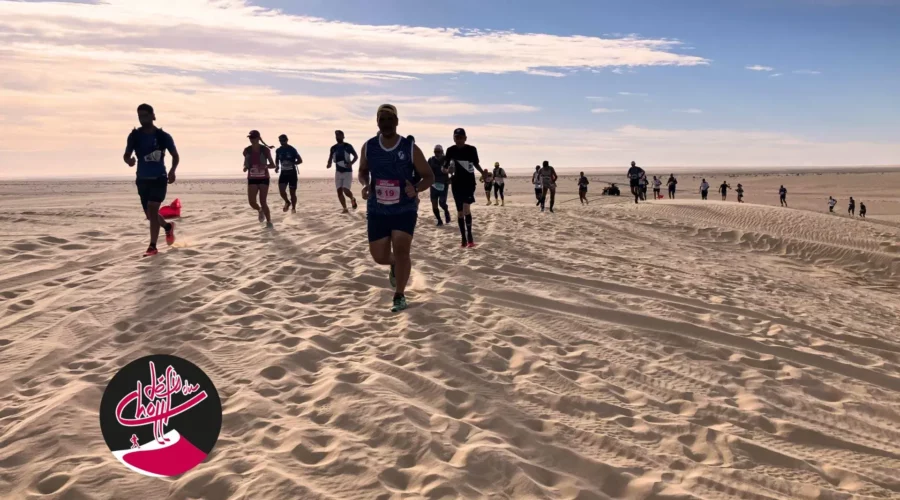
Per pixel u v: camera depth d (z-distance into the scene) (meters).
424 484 2.78
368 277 6.88
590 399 3.90
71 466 2.83
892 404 4.45
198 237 9.55
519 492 2.77
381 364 4.22
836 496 2.96
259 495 2.61
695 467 3.14
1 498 2.59
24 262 7.18
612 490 2.91
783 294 8.91
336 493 2.66
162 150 7.74
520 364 4.47
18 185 74.44
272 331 4.88
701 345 5.30
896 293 11.01
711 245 14.42
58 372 4.04
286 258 7.83
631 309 6.36
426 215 14.81
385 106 5.43
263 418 3.38
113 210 14.05
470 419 3.53
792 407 4.17
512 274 7.59
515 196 43.16
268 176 11.16
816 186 91.94
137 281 6.40
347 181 13.66
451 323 5.32
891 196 66.38
